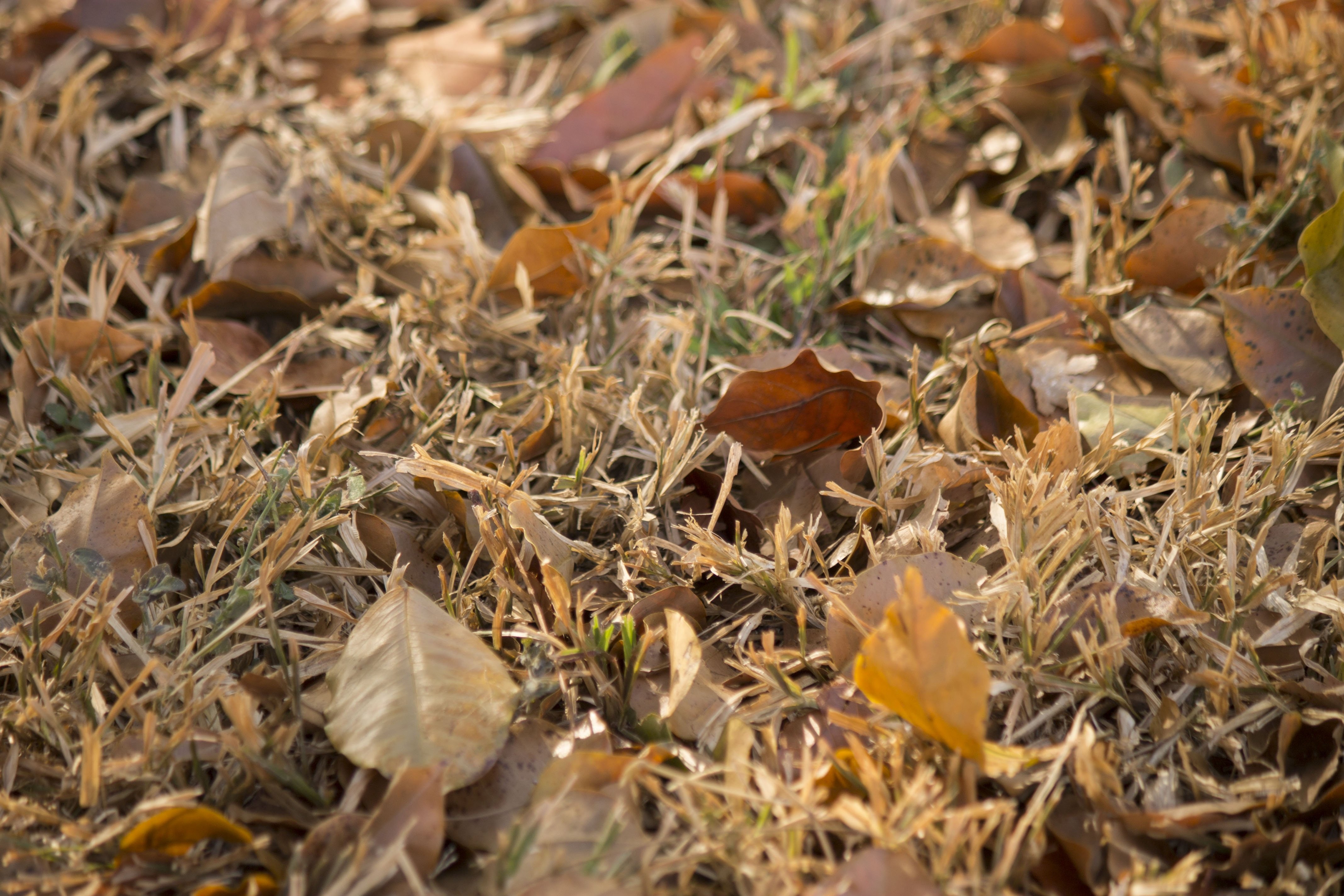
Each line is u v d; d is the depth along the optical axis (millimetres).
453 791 876
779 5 1232
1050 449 935
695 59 1137
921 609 852
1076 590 909
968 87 1138
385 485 955
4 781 882
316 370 1007
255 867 868
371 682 881
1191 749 889
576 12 1233
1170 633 908
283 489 932
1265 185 1053
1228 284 1006
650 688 904
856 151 1104
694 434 964
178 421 972
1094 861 862
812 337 1040
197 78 1158
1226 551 923
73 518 927
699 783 868
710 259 1057
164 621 918
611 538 958
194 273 1036
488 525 919
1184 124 1075
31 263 1034
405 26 1241
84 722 880
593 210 1094
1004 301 1017
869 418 953
